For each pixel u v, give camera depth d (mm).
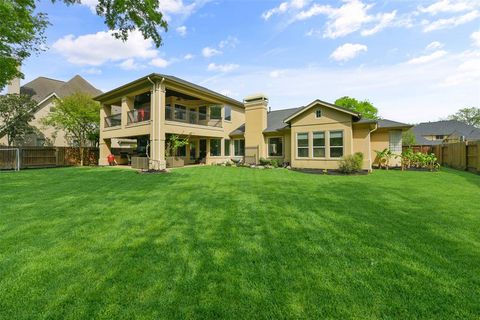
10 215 4953
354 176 11516
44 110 24312
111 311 2186
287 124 17672
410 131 35156
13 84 23109
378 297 2385
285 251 3363
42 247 3453
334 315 2148
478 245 3541
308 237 3852
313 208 5570
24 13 8758
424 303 2299
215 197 6727
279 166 17328
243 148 20688
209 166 17562
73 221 4602
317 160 14961
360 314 2156
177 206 5730
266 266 2963
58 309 2207
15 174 12344
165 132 15516
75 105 21094
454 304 2287
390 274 2785
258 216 4953
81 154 20828
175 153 18469
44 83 28406
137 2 6887
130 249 3412
